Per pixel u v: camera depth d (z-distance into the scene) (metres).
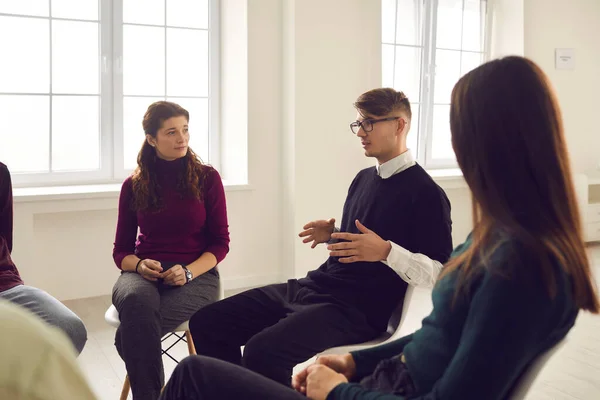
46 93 4.47
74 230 4.33
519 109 1.20
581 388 3.06
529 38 6.10
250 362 2.09
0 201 2.65
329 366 1.61
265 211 4.86
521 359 1.13
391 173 2.35
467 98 1.24
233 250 4.78
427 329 1.33
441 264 2.20
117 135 4.69
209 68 4.95
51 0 4.44
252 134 4.74
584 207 6.23
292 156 4.75
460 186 5.76
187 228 2.78
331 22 4.79
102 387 3.03
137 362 2.33
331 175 4.88
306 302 2.30
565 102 6.36
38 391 0.61
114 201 4.24
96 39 4.58
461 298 1.22
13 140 4.42
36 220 4.22
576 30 6.33
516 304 1.12
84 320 3.98
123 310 2.41
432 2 5.91
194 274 2.65
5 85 4.37
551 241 1.15
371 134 2.33
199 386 1.41
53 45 4.47
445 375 1.18
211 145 5.02
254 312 2.35
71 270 4.35
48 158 4.52
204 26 4.91
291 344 2.10
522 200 1.20
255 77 4.71
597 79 6.51
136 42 4.71
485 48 6.24
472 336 1.15
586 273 1.17
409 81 5.93
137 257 2.75
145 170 2.77
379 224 2.32
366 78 4.98
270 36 4.74
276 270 4.95
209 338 2.35
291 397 1.37
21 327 0.63
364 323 2.23
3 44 4.34
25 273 4.02
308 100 4.75
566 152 1.22
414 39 5.89
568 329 1.19
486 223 1.21
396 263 2.11
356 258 2.11
